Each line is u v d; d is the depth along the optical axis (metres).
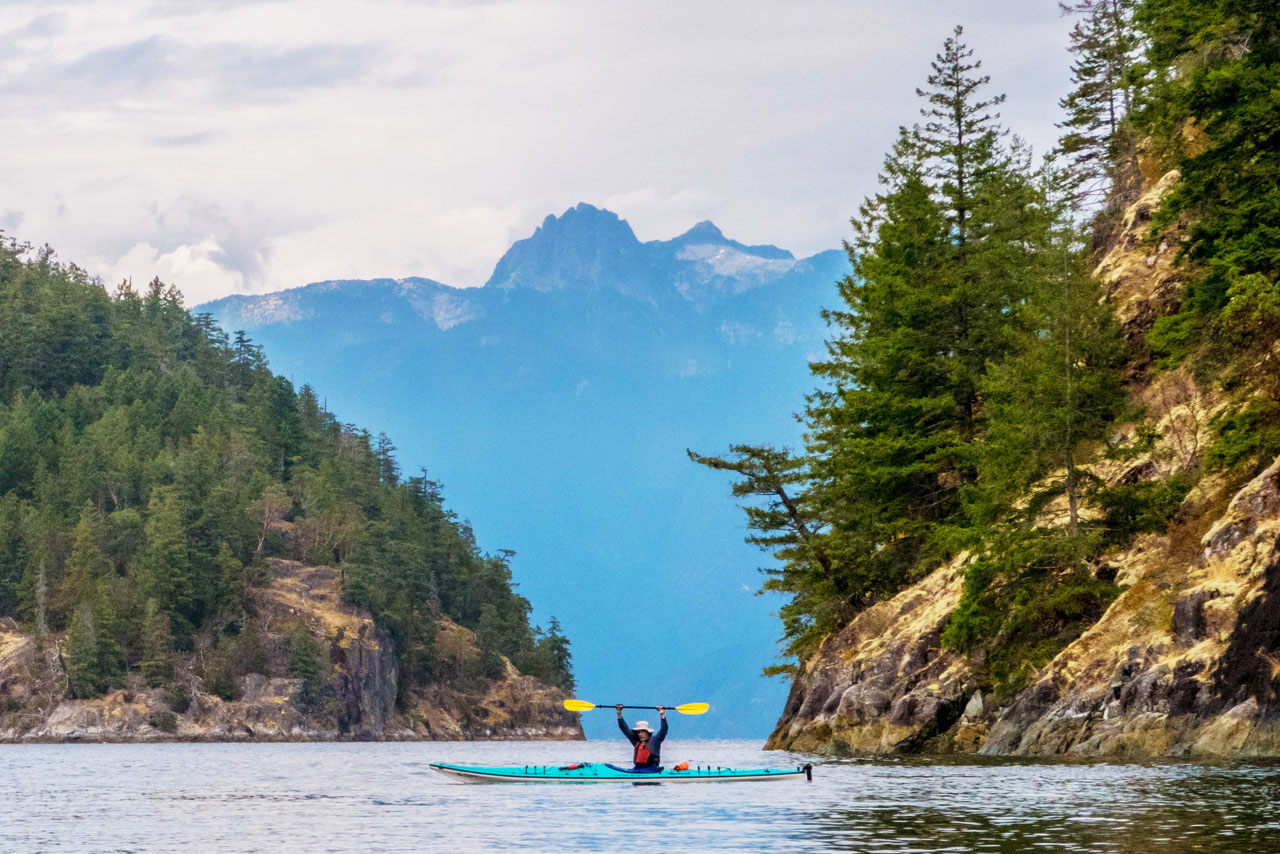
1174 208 51.84
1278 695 40.47
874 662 60.66
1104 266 69.62
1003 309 69.44
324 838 26.80
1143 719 43.69
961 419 69.44
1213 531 45.94
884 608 66.25
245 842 26.42
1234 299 45.75
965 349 69.12
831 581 72.12
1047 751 46.81
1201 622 43.66
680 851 23.31
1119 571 51.78
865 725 59.56
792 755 64.25
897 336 68.75
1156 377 60.25
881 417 71.19
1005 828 25.55
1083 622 51.69
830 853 22.67
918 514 71.75
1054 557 52.81
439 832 27.19
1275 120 47.56
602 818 29.28
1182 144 57.50
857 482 72.56
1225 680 41.94
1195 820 25.75
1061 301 54.72
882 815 28.73
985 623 53.34
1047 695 48.62
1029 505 54.12
